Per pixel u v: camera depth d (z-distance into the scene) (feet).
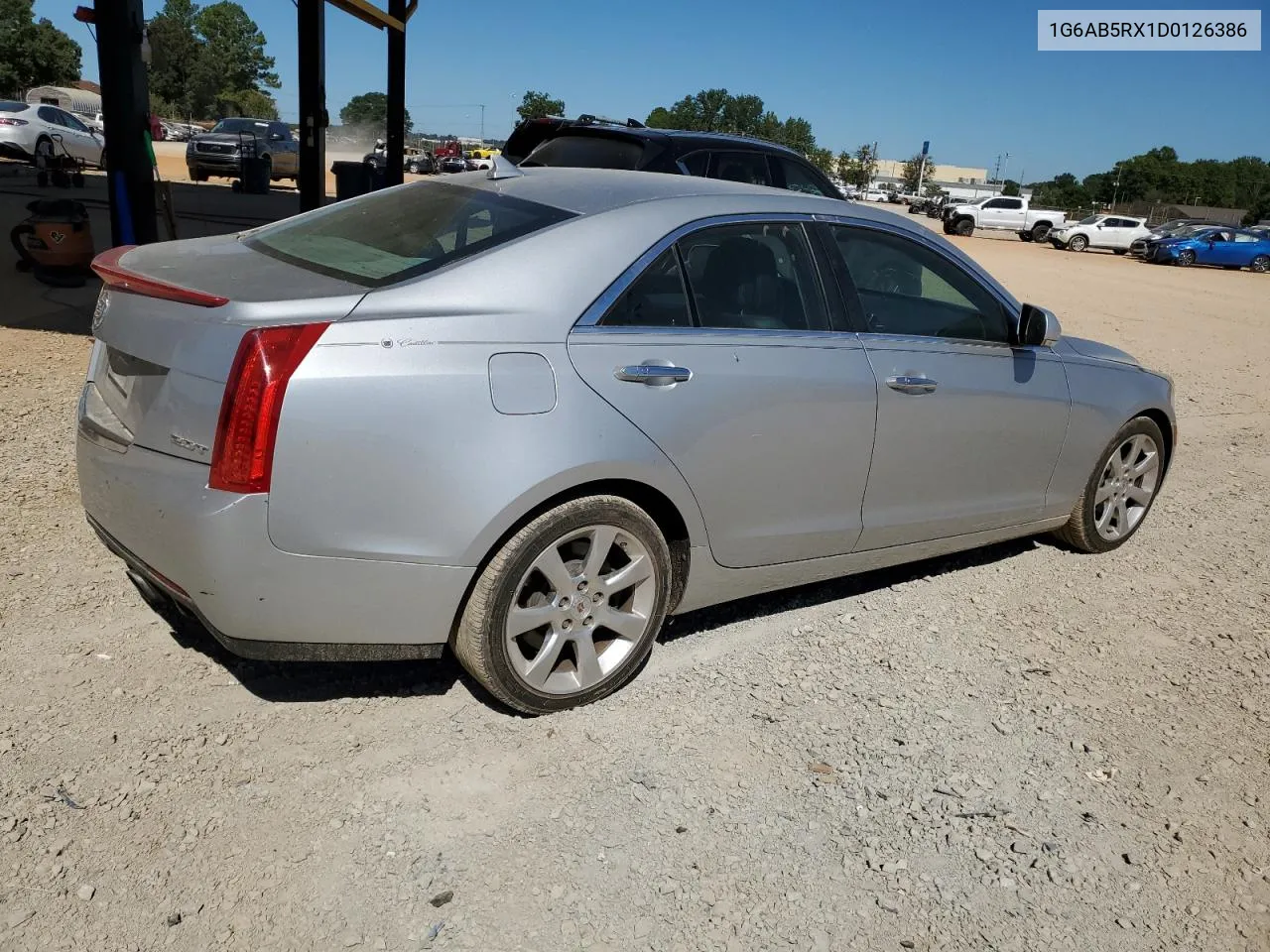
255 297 9.29
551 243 10.54
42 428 18.29
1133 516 17.52
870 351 12.67
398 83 44.93
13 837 8.45
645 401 10.51
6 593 12.37
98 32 25.71
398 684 11.27
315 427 8.88
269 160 84.07
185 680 10.95
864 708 11.60
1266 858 9.59
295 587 9.12
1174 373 37.09
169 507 9.01
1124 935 8.51
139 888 8.05
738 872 8.82
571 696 10.84
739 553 11.94
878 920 8.43
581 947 7.86
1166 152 449.89
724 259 11.71
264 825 8.86
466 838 8.92
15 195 57.98
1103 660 13.29
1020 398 14.38
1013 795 10.21
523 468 9.62
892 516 13.38
